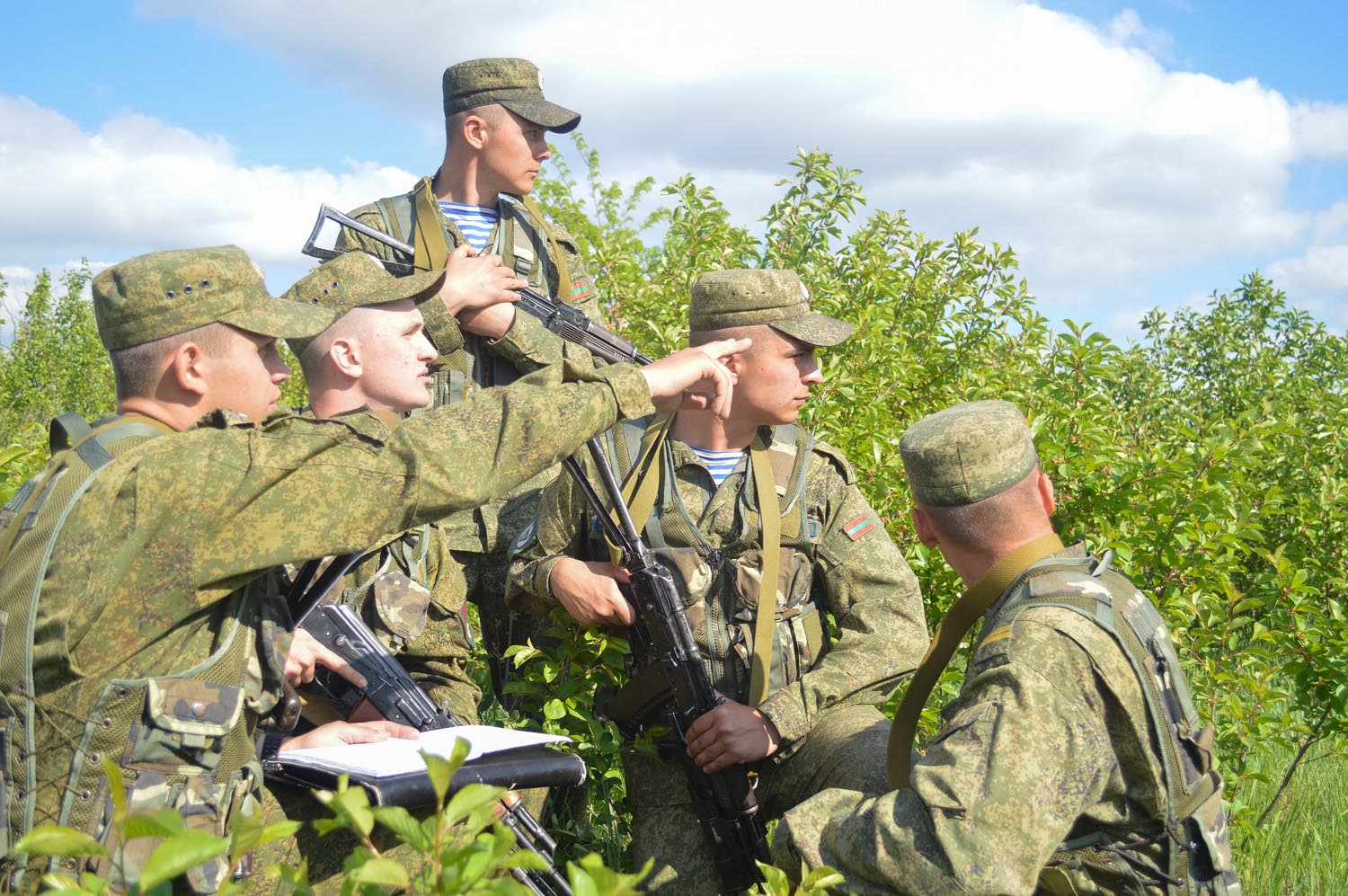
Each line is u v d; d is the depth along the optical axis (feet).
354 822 4.09
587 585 10.62
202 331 6.99
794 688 10.18
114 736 6.21
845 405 16.11
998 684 7.04
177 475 6.20
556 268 14.24
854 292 20.01
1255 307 36.73
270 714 7.57
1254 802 14.97
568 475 11.18
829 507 10.88
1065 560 7.69
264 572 6.48
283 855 7.84
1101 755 6.88
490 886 3.97
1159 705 7.22
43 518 6.28
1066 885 7.32
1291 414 26.11
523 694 11.44
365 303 9.13
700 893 10.50
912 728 8.05
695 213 20.81
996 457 7.68
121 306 6.91
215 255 7.20
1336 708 13.69
